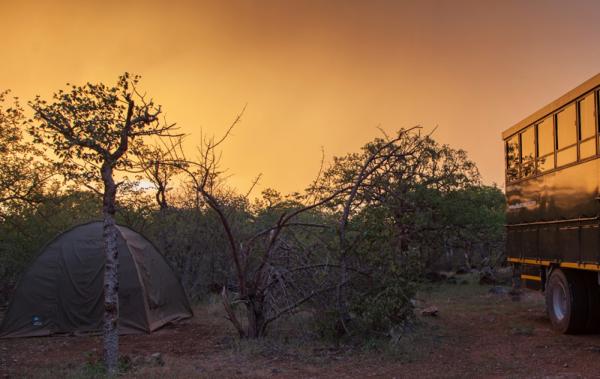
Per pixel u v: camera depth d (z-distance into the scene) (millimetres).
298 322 11227
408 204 14789
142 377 7926
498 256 25703
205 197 10547
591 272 10688
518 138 13156
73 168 8359
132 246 12828
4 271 17188
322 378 7980
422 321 12008
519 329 11344
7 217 15836
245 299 10688
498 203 23203
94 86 8133
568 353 9156
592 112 9523
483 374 7969
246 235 14828
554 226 11062
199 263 17203
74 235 12688
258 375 8164
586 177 9695
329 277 10414
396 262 10383
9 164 15016
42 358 9773
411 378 7867
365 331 10188
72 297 12164
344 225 10594
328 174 14070
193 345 10648
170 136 8594
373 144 15562
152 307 12602
